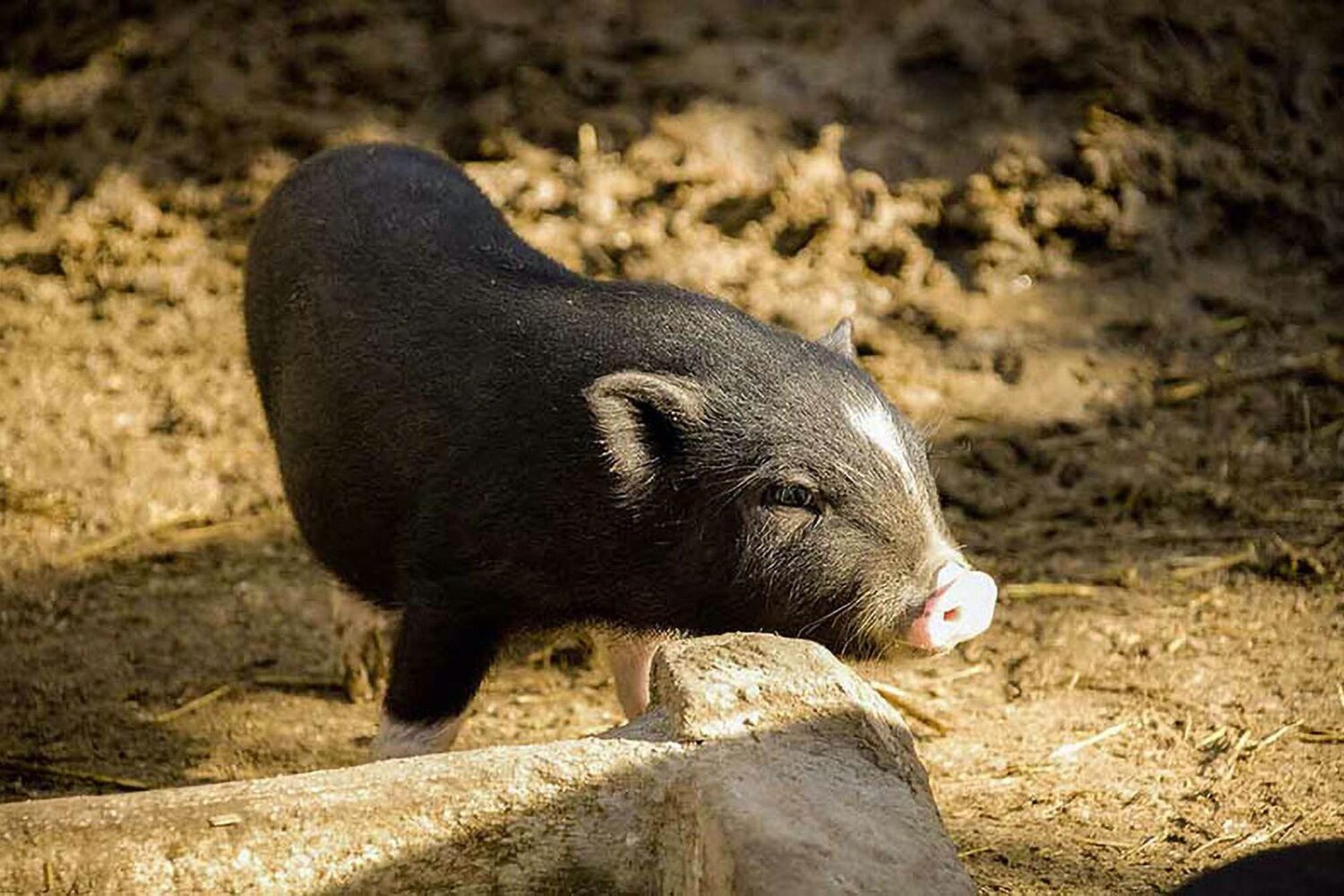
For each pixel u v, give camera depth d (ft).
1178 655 79.51
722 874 43.04
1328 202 120.16
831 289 111.75
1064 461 100.37
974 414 104.88
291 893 45.39
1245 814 64.03
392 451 65.31
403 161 74.59
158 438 103.91
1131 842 62.08
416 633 64.69
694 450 60.75
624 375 59.88
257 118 119.14
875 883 41.68
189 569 93.40
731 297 111.04
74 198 118.21
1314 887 44.78
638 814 46.57
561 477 61.67
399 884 45.88
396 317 66.95
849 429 60.75
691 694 47.42
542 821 46.26
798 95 118.42
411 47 121.08
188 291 113.09
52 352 109.70
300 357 69.51
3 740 75.87
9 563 93.50
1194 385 107.14
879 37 120.47
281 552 95.14
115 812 44.60
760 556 60.80
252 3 123.75
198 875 44.73
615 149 116.37
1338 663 77.61
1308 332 112.47
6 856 43.88
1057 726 73.41
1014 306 112.47
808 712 47.19
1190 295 114.11
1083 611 84.69
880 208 114.83
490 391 63.36
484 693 79.92
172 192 117.29
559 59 119.55
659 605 62.75
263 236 74.95
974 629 59.36
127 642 85.46
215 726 77.30
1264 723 72.23
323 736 76.23
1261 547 90.38
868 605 59.98
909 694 77.10
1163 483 98.02
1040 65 119.85
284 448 70.74
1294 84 123.85
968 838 62.75
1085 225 115.44
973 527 94.94
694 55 119.55
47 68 123.65
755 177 115.14
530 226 112.98
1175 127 119.85
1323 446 101.40
